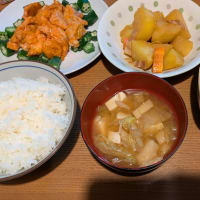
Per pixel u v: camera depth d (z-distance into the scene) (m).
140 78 0.28
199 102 0.25
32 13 0.40
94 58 0.34
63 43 0.36
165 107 0.28
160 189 0.25
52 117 0.27
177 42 0.32
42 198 0.26
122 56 0.33
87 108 0.26
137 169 0.22
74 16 0.38
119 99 0.29
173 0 0.34
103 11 0.40
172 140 0.25
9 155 0.26
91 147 0.23
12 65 0.30
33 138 0.26
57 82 0.29
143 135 0.26
